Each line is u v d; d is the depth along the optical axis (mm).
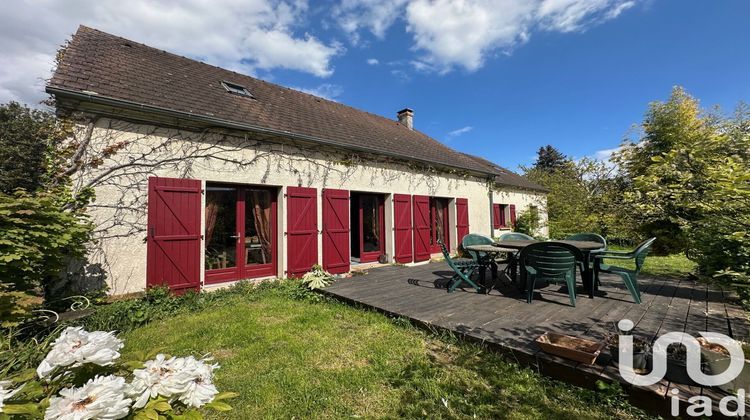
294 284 5574
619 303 4031
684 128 9414
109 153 4492
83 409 855
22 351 1815
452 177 9930
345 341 3303
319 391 2404
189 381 1104
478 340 2973
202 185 5266
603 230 11523
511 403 2189
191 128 5203
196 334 3568
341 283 5688
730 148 2822
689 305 3893
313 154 6680
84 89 4387
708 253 4102
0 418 897
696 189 3014
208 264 5461
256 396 2350
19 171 12656
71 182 4234
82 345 1056
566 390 2307
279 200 6254
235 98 6660
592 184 15531
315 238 6535
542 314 3643
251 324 3850
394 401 2270
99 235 4363
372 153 7691
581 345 2594
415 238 8633
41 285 3699
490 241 5977
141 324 3914
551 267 3945
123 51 6238
